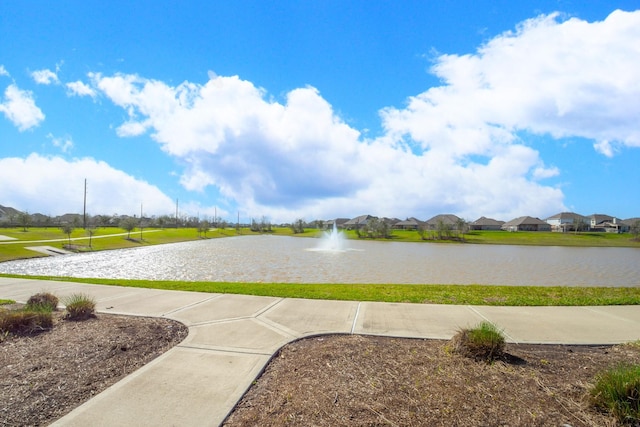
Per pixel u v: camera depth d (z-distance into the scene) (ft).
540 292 25.93
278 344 13.08
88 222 216.54
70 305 16.29
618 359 11.87
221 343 13.20
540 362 11.48
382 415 8.23
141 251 102.22
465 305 20.02
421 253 100.01
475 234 230.48
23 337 13.46
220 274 52.11
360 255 89.61
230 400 8.95
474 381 9.98
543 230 314.96
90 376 10.32
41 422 7.97
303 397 9.09
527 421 8.07
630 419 8.04
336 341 13.46
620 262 79.41
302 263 68.39
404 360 11.48
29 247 90.74
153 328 14.92
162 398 9.05
